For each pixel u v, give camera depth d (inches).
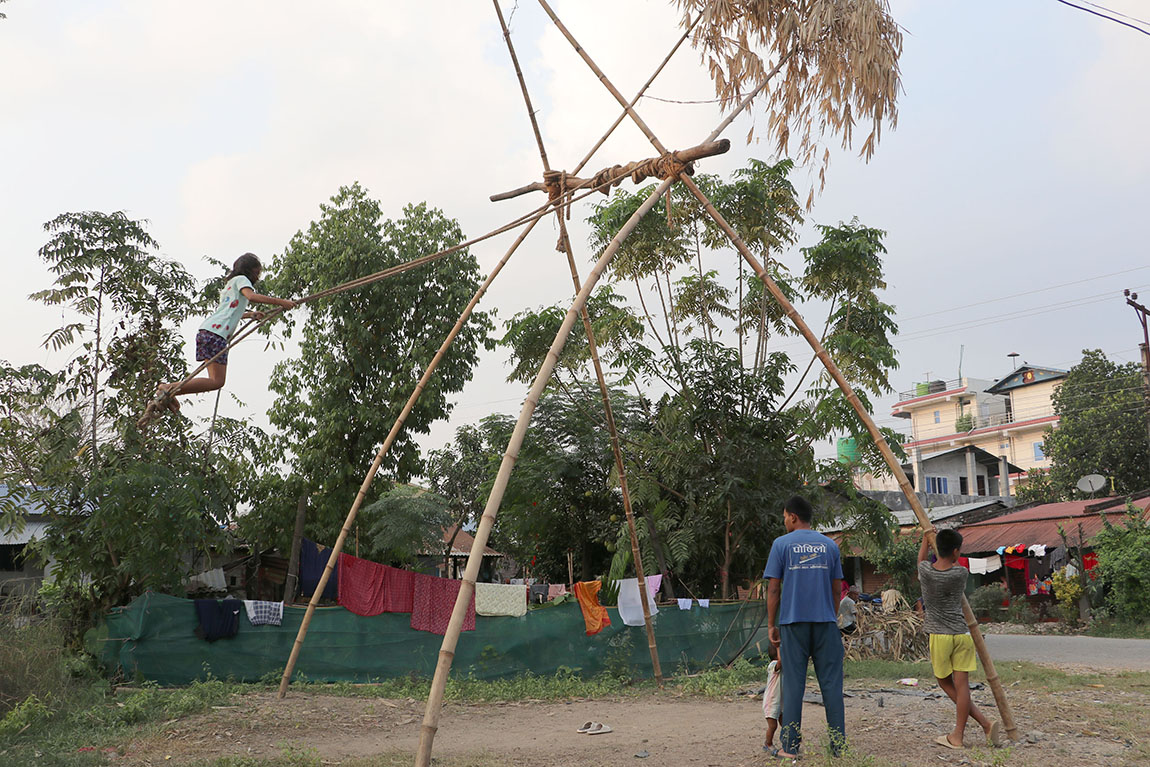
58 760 279.4
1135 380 1582.2
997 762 245.9
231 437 592.7
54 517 526.0
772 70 311.9
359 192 935.7
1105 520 972.6
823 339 706.8
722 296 738.2
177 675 453.4
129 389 558.9
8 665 375.9
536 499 800.9
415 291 903.1
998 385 2161.7
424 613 502.6
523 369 702.5
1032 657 645.9
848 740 283.6
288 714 368.2
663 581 648.4
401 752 293.1
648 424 709.3
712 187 690.8
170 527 509.4
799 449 664.4
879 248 706.8
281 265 933.8
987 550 1144.8
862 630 652.1
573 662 509.7
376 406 894.4
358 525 890.1
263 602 477.7
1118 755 262.5
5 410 539.8
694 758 270.5
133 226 577.9
